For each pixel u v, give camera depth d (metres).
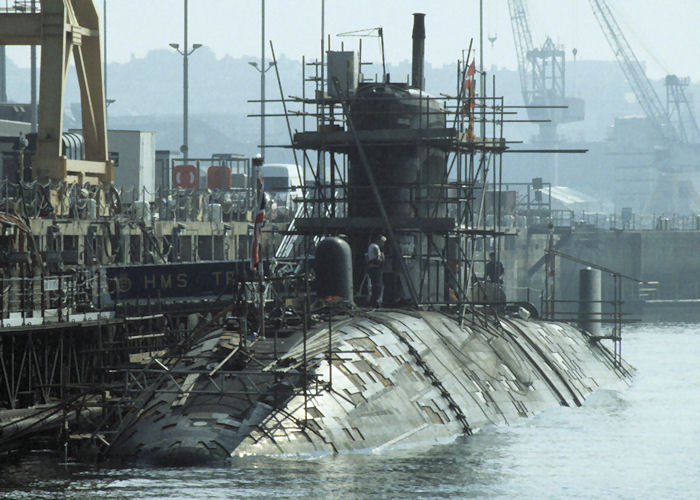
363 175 170.75
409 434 126.94
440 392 139.12
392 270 167.38
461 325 164.00
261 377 122.56
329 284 146.12
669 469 127.38
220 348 129.00
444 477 115.62
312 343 130.50
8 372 155.25
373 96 168.50
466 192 175.25
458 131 171.38
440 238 177.12
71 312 174.38
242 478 109.75
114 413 133.88
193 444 114.12
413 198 170.00
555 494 113.44
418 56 183.38
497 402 151.12
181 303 177.50
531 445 137.00
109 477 112.62
